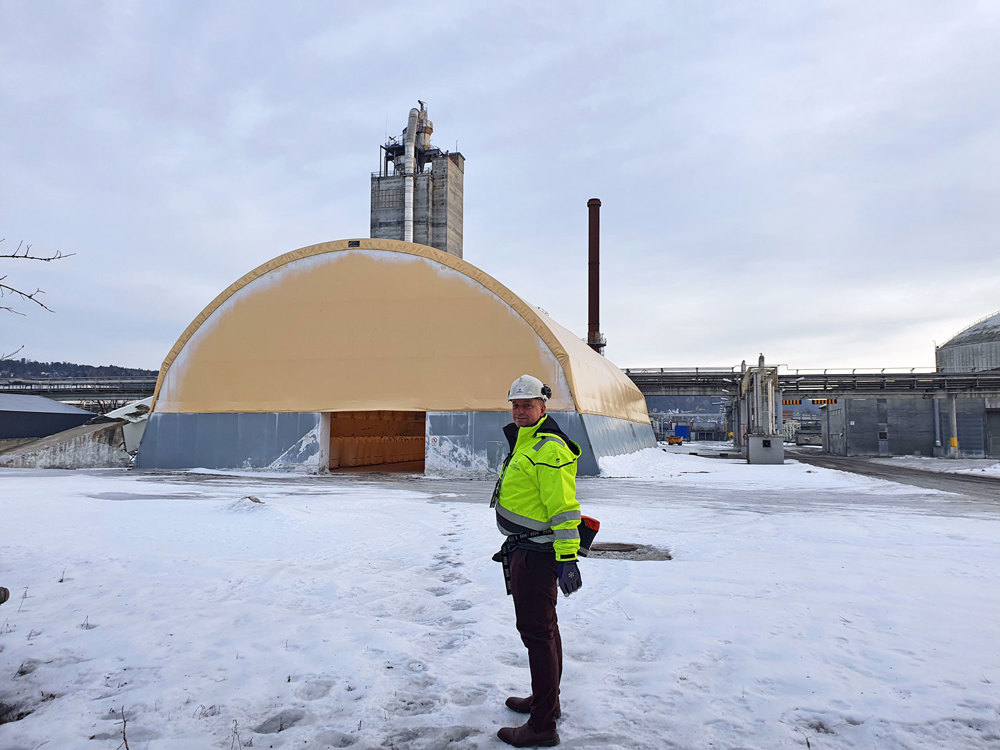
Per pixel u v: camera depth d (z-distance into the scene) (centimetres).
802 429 12538
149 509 1217
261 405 2648
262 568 757
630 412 4191
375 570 765
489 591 670
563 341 2822
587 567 782
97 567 745
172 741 345
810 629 532
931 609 593
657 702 393
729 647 488
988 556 852
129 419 4275
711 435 14588
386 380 2572
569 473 358
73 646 489
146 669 446
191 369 2745
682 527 1119
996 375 5459
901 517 1259
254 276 2755
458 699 402
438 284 2603
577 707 387
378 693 407
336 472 2825
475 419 2480
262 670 445
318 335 2658
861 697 396
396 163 7888
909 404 5900
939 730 356
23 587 660
